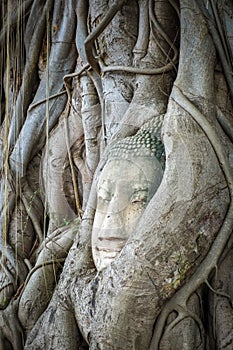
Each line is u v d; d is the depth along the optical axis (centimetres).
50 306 677
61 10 834
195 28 652
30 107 834
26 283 740
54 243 741
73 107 805
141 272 579
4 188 831
